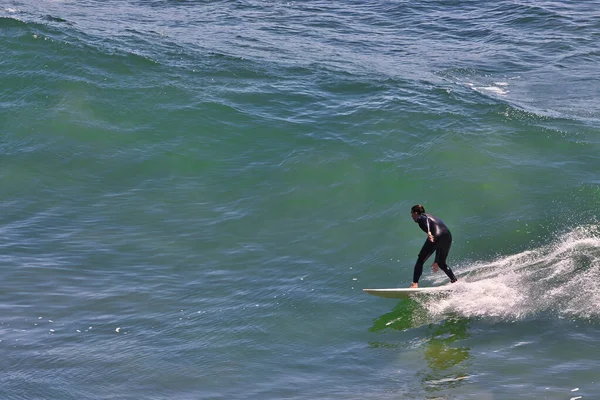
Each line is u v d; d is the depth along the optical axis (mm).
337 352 40250
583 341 39750
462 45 97500
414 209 44219
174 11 109938
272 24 104375
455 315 42875
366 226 53250
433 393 36125
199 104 71500
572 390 35625
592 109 72000
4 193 59031
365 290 44156
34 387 37156
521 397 35312
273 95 74000
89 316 43688
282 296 45625
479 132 64438
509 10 112625
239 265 49312
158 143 66062
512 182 56719
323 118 68938
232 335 41844
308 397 36312
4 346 40562
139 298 45625
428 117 67562
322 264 49156
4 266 48656
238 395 36594
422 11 114125
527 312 42656
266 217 55125
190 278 47938
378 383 37344
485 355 39188
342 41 97438
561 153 61062
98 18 102062
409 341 40969
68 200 58156
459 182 57000
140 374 38344
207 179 60781
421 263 44500
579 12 110688
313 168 60656
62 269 48656
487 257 48375
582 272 45906
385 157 61281
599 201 53438
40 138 66938
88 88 74438
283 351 40375
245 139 66062
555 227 50906
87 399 36312
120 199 58219
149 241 52375
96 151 65062
